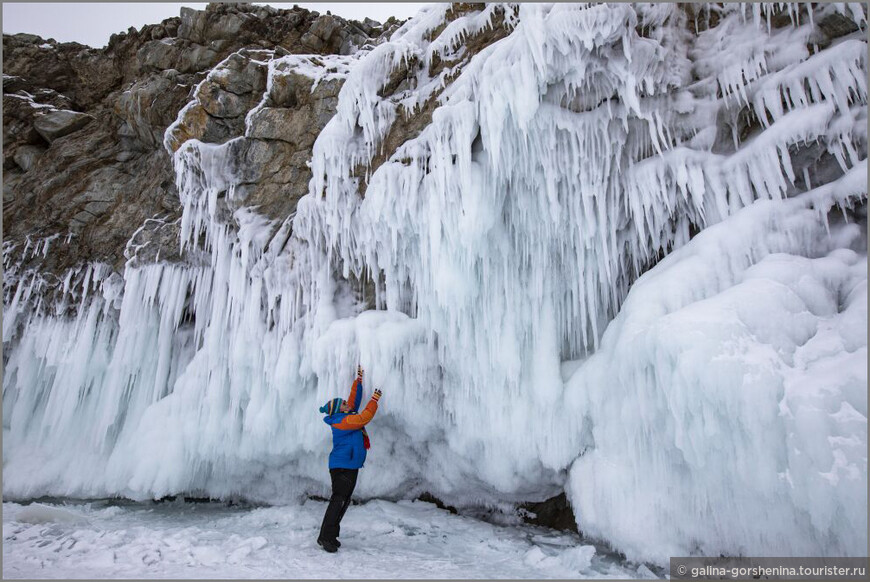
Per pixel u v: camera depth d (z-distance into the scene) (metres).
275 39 9.14
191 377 6.80
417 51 6.12
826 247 4.20
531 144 4.87
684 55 4.78
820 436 3.09
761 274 3.92
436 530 5.64
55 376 7.82
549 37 4.38
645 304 4.22
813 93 4.22
